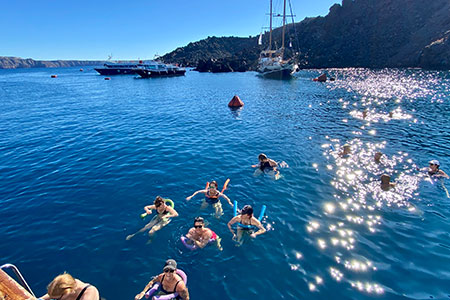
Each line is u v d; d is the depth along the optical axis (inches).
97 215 273.6
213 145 502.3
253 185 331.9
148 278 190.7
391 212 264.4
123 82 2492.6
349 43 3659.0
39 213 281.0
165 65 3346.5
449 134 521.7
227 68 4047.7
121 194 317.4
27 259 212.2
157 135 590.9
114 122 746.2
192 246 219.1
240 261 205.2
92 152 480.4
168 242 228.4
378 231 235.9
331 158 412.8
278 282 184.7
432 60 2581.2
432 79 1614.2
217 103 1073.5
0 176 383.2
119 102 1173.7
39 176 378.6
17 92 1688.0
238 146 490.9
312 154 433.1
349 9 3897.6
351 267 195.6
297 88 1481.3
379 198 291.1
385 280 182.1
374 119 674.2
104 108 1010.1
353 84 1534.2
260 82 1999.3
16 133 636.7
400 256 204.4
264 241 227.5
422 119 657.6
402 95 1063.0
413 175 341.7
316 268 195.9
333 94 1177.4
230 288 180.9
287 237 232.1
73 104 1124.5
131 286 184.2
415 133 536.1
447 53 2470.5
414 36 3122.5
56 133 629.9
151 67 3309.5
